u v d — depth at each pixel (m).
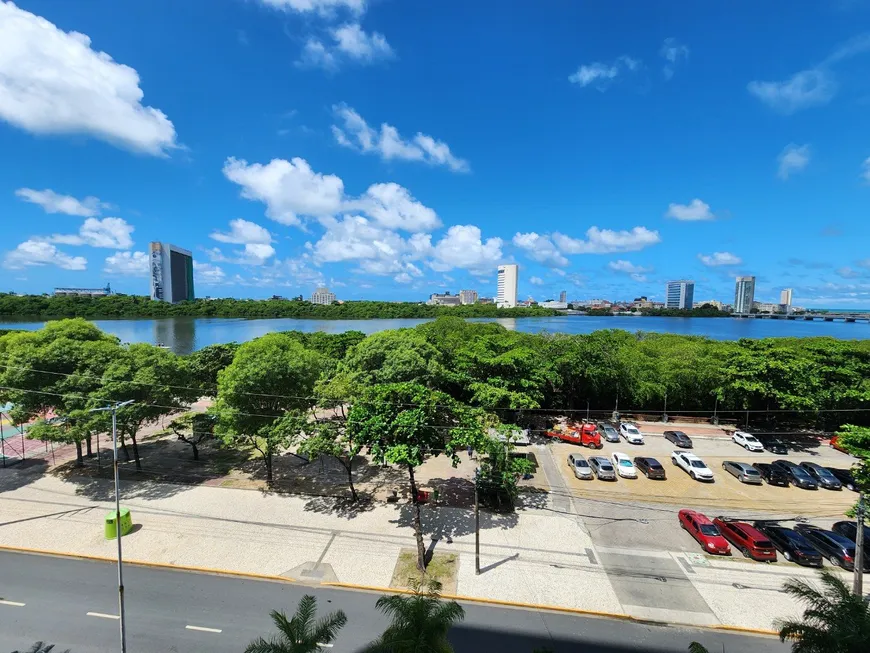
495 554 22.73
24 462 34.22
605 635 17.44
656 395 48.19
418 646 11.02
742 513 27.48
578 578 20.92
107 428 28.33
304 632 11.97
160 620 17.64
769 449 39.19
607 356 48.09
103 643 16.34
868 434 21.30
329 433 27.06
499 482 26.81
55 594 19.14
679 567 21.88
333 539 23.92
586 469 32.41
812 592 12.31
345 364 41.75
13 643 16.27
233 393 28.17
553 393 48.91
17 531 24.19
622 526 25.72
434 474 33.03
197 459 35.38
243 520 25.72
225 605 18.70
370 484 30.95
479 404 37.78
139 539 23.64
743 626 18.02
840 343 52.22
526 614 18.61
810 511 27.83
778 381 41.94
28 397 28.39
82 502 27.64
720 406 48.72
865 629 10.73
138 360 30.80
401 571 21.30
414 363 36.56
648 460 33.59
